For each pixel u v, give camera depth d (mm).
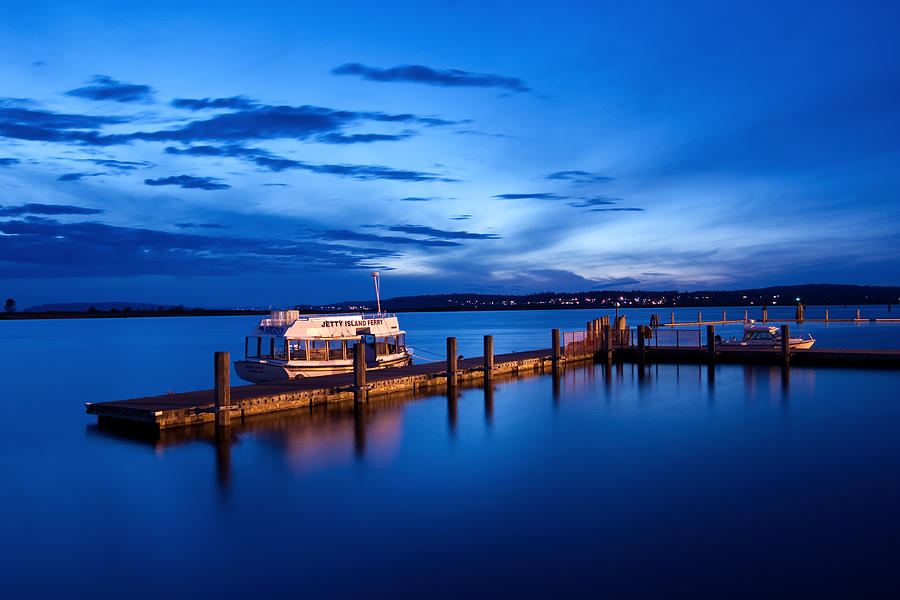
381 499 16969
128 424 25953
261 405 27797
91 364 66438
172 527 15211
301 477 19062
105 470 20172
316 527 15047
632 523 14938
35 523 15648
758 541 13734
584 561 12891
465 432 25047
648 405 30812
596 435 24453
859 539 13766
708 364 45094
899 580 11852
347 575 12516
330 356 39625
